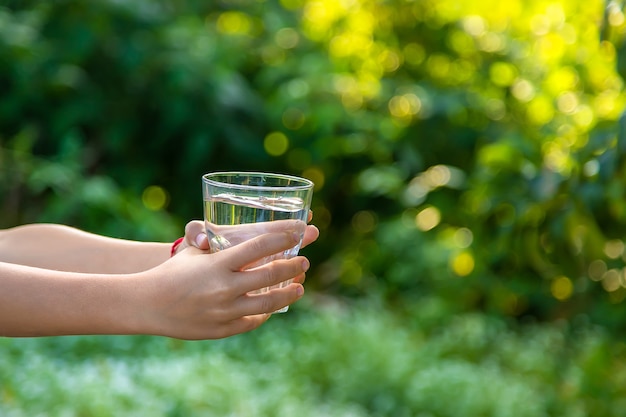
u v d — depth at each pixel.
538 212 2.94
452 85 4.50
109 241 1.43
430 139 4.34
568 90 3.59
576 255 3.10
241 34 4.39
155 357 3.22
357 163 4.54
